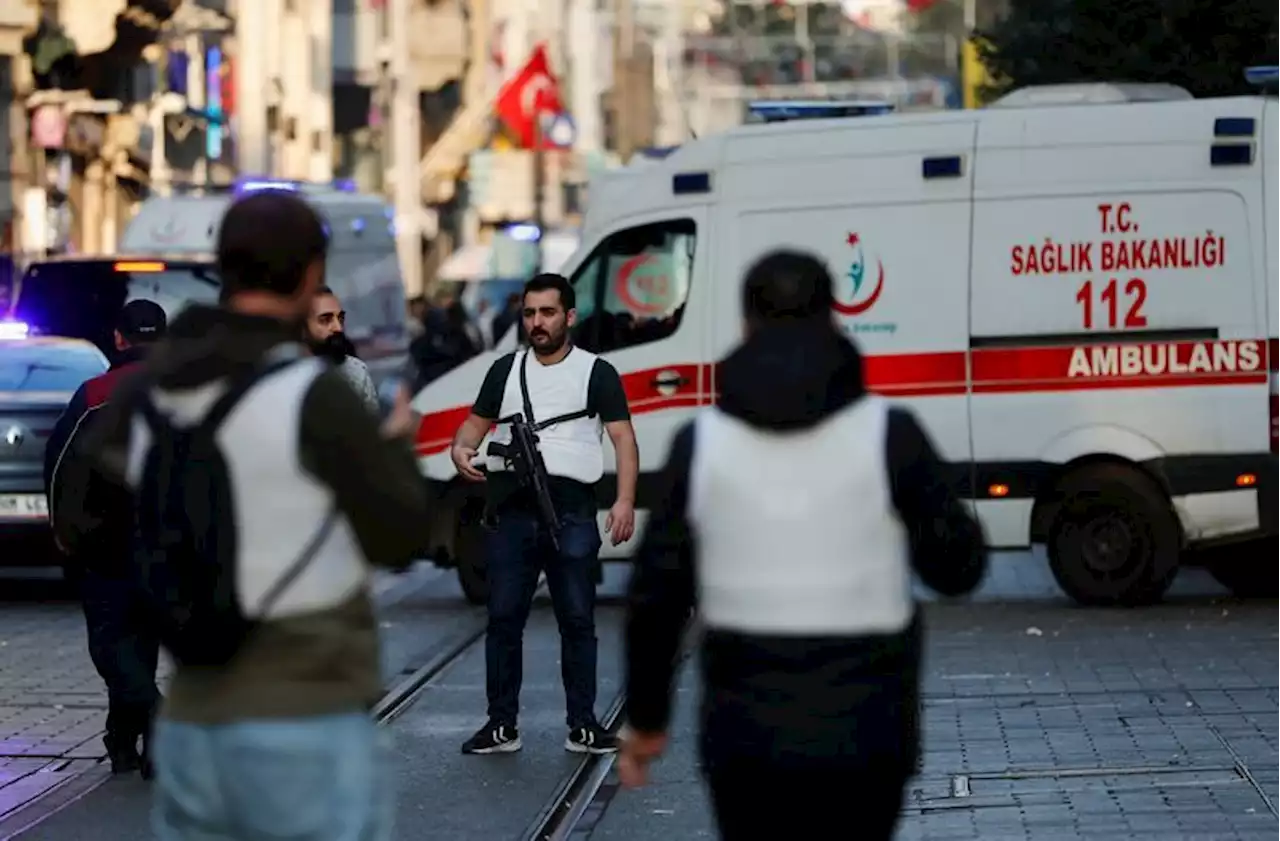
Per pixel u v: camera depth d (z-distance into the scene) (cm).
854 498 1016
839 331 1043
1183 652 2692
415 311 6881
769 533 1018
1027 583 3556
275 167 10538
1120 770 1959
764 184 3262
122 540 1645
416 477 964
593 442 2094
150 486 960
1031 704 2339
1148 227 3125
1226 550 3384
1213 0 4584
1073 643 2802
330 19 11906
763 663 1017
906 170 3203
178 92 8969
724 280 3275
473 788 1956
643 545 1036
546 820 1822
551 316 2080
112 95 8106
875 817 1027
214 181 9388
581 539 2092
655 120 19825
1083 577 3161
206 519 948
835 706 1009
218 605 946
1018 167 3161
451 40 13038
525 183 11094
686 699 2434
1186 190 3116
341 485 950
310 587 955
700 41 17300
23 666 2756
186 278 4481
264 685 949
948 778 1953
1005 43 4872
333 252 5506
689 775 2005
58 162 7388
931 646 2803
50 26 7288
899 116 3219
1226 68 4588
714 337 3275
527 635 3033
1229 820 1747
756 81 17238
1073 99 3234
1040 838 1709
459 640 2991
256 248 967
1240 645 2744
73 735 2259
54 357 3503
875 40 16838
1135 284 3128
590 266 3331
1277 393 3089
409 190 12400
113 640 1980
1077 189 3144
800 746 1005
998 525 3173
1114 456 3156
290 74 10931
